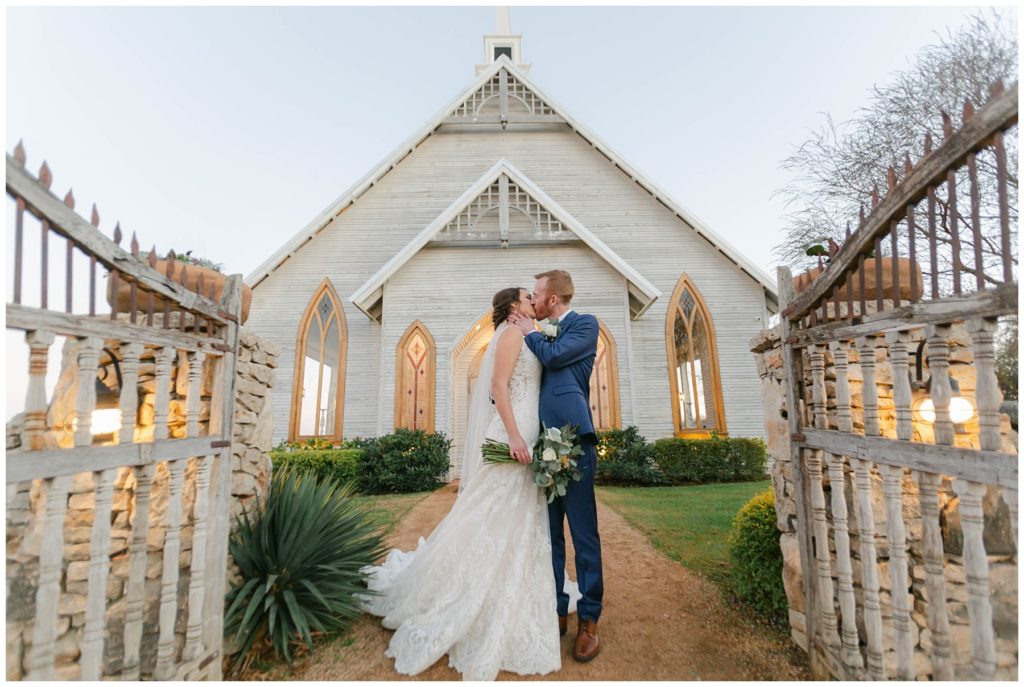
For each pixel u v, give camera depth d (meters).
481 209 11.12
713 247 12.09
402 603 2.71
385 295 10.66
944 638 1.52
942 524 2.34
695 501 6.76
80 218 1.51
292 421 10.89
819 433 2.23
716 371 11.32
